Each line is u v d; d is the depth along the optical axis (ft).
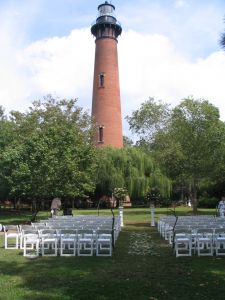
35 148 83.46
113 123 160.15
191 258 40.50
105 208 149.59
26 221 95.71
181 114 107.96
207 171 107.76
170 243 52.13
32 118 117.39
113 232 47.98
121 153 138.31
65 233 42.93
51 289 27.99
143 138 182.60
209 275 32.12
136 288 28.14
